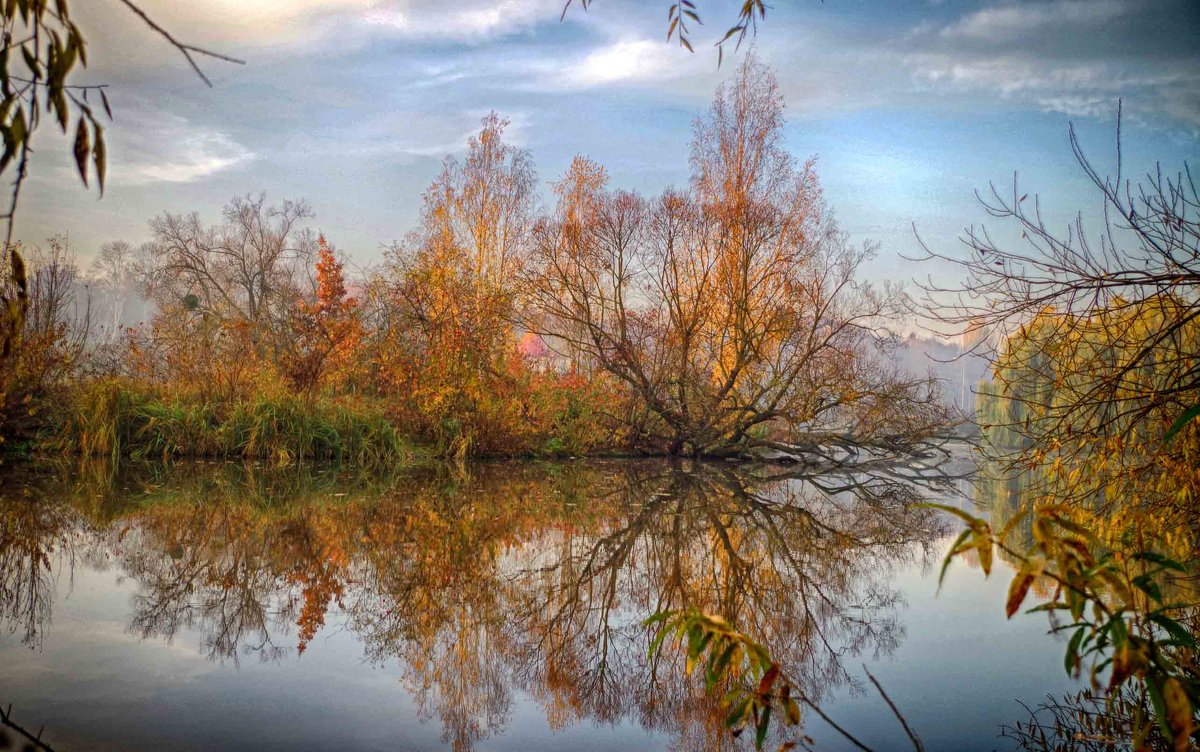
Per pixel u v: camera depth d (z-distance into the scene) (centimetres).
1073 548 166
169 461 1381
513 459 1712
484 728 367
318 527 875
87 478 1170
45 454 1359
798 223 1933
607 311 1900
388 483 1262
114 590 593
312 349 1683
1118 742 341
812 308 1805
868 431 1880
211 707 371
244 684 407
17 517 864
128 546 749
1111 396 391
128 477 1196
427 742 345
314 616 549
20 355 1327
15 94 154
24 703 363
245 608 560
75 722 343
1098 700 394
